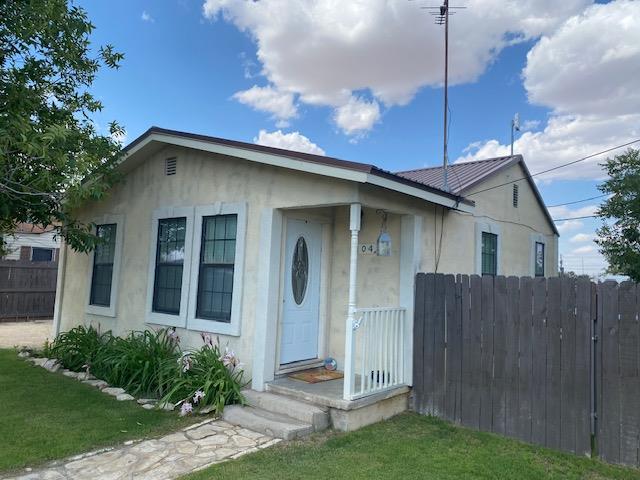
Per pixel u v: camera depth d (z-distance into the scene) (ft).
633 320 14.83
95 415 17.78
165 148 25.80
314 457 14.17
